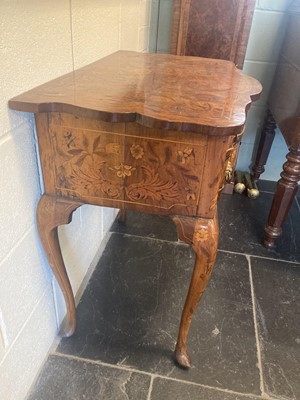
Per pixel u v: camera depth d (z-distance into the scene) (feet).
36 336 2.62
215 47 4.77
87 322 3.22
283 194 4.02
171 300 3.51
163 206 2.09
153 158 1.92
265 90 5.42
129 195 2.10
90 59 2.86
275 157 5.91
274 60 5.19
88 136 1.93
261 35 5.05
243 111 1.89
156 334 3.14
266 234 4.34
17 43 1.79
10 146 1.88
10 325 2.19
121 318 3.28
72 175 2.10
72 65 2.53
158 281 3.74
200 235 2.11
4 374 2.20
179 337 2.75
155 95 2.06
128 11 3.81
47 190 2.20
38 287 2.54
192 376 2.80
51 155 2.05
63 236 2.95
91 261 3.85
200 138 1.80
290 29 4.53
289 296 3.66
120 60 3.03
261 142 5.53
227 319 3.33
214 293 3.62
